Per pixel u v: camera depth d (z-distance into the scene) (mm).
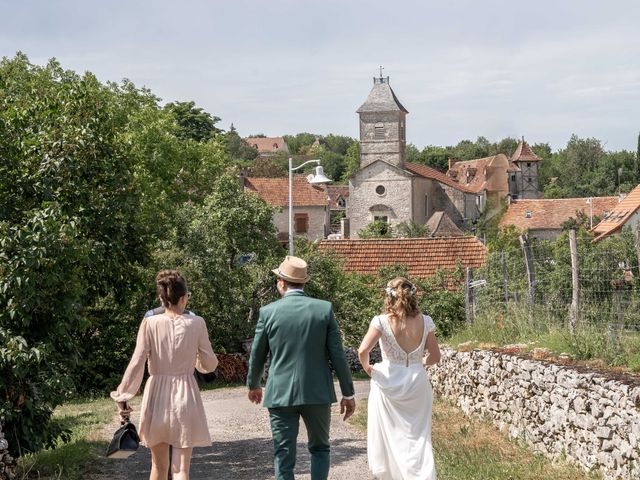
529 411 11992
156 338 7469
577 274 13078
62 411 18203
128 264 12758
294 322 7734
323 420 7777
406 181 99875
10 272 9461
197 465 10883
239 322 28859
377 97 102875
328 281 31016
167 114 45000
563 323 14094
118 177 12055
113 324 24781
